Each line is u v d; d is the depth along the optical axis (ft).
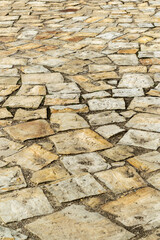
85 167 9.98
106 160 10.30
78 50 19.58
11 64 17.80
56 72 16.76
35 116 12.90
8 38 22.08
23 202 8.68
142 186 9.18
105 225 7.89
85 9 29.07
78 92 14.73
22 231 7.79
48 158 10.44
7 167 10.06
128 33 22.33
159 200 8.65
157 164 10.03
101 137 11.49
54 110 13.32
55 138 11.48
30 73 16.69
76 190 9.06
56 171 9.84
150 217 8.10
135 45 20.10
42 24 25.04
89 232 7.72
